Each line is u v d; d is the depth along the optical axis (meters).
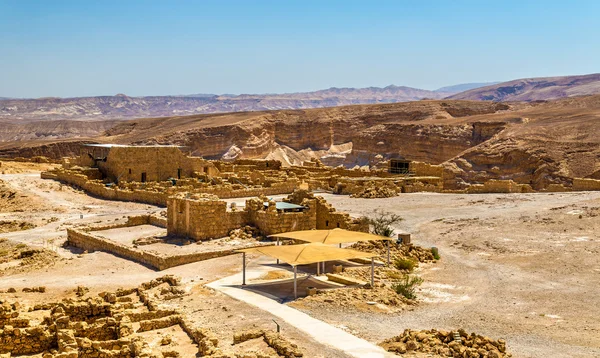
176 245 49.38
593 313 32.41
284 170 107.62
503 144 148.25
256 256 46.44
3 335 29.95
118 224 59.28
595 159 126.44
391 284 38.25
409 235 48.84
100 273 43.88
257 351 26.52
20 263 49.25
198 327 30.36
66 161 95.56
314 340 27.89
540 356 26.44
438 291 37.50
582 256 42.97
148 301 35.16
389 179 87.31
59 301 37.06
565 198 65.19
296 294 35.72
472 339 26.97
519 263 42.94
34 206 73.62
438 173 95.94
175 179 88.50
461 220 58.16
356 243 47.72
